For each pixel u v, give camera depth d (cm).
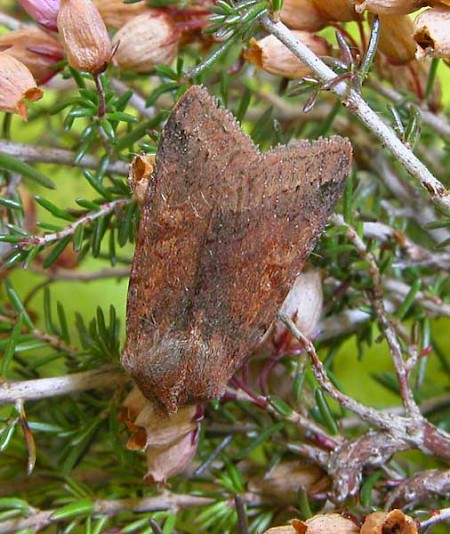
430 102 10
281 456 9
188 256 8
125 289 12
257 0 8
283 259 8
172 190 8
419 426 9
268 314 8
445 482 9
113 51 9
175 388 8
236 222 8
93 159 10
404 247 10
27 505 9
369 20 9
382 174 10
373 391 11
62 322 9
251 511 9
